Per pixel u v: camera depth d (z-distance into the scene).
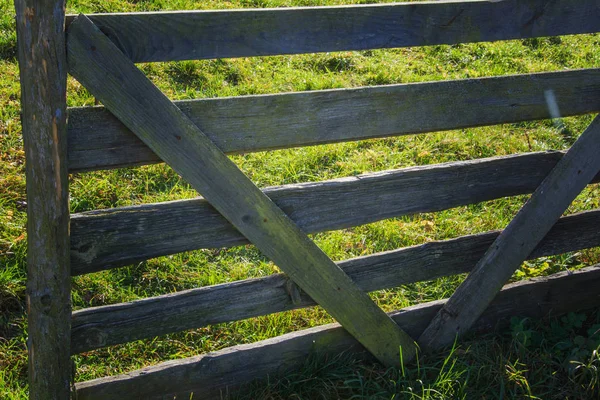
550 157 3.21
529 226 3.24
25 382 3.09
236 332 3.52
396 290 3.92
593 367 3.08
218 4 7.16
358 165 5.06
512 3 2.87
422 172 2.99
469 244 3.24
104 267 2.58
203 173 2.55
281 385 3.02
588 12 3.02
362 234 4.36
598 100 3.17
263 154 5.10
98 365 3.26
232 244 2.76
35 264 2.40
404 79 6.47
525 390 3.05
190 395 2.90
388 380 3.08
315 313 3.65
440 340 3.29
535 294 3.49
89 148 2.41
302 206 2.81
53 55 2.20
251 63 6.40
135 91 2.38
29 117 2.24
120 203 4.34
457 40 2.84
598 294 3.65
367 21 2.65
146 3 6.77
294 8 2.54
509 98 2.99
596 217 3.47
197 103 2.50
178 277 3.87
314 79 6.18
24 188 4.25
